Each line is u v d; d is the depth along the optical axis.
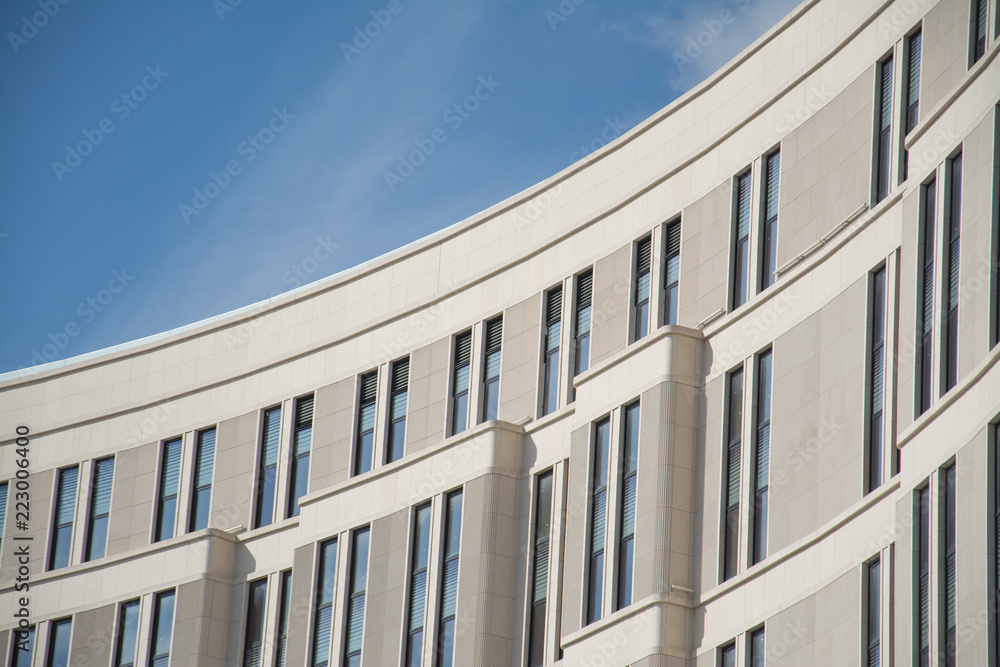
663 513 52.66
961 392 43.44
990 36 47.06
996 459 41.94
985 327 43.22
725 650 50.34
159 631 69.56
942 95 48.84
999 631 40.72
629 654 51.81
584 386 57.59
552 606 57.06
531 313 62.91
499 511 59.56
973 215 44.50
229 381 72.81
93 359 77.06
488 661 57.56
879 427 47.53
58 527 75.12
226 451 71.62
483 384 63.66
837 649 46.12
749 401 52.31
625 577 53.69
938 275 45.66
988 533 41.41
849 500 47.44
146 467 73.75
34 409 77.38
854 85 52.94
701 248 57.25
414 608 60.66
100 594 71.62
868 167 51.34
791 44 56.06
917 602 43.59
